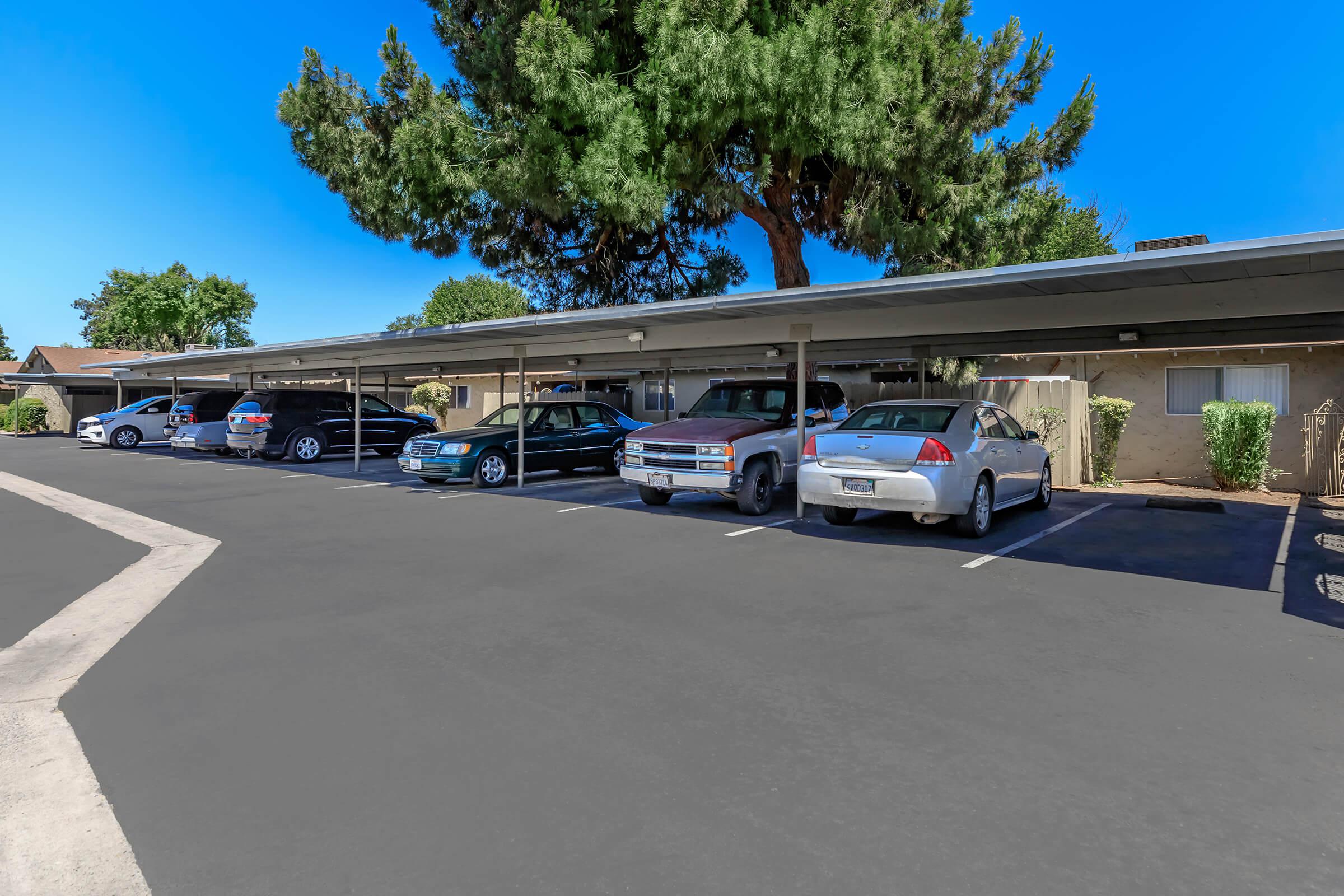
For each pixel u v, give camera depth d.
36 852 2.74
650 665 4.52
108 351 44.22
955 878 2.51
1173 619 5.34
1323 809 2.91
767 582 6.44
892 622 5.31
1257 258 5.62
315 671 4.48
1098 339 10.25
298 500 12.05
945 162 12.51
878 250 12.95
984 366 16.25
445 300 57.47
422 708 3.93
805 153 12.01
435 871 2.58
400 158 11.92
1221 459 12.42
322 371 21.08
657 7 11.30
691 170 12.34
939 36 12.95
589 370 18.09
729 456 9.73
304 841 2.77
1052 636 4.97
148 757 3.44
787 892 2.44
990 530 8.88
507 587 6.38
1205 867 2.55
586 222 16.23
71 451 23.08
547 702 3.98
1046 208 14.68
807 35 11.10
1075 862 2.58
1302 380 12.93
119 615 5.74
